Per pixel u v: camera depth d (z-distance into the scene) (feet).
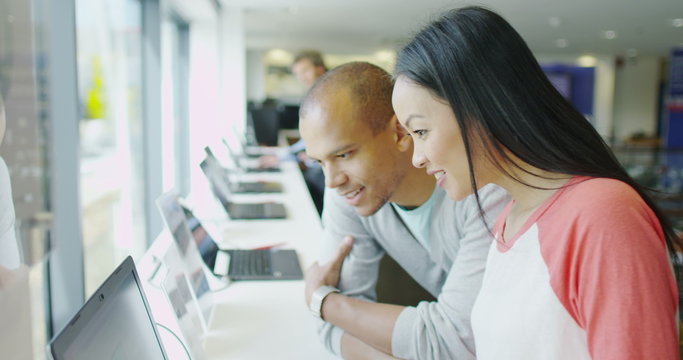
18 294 5.57
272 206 10.53
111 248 10.71
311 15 27.50
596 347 2.08
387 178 4.03
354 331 4.29
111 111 12.25
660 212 2.37
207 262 6.15
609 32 33.47
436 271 4.68
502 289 2.64
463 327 3.78
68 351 2.06
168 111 14.66
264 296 5.81
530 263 2.44
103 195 10.96
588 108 52.75
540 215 2.45
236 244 7.94
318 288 4.58
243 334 4.87
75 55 6.64
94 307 2.43
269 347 4.61
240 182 13.47
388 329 4.11
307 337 4.81
